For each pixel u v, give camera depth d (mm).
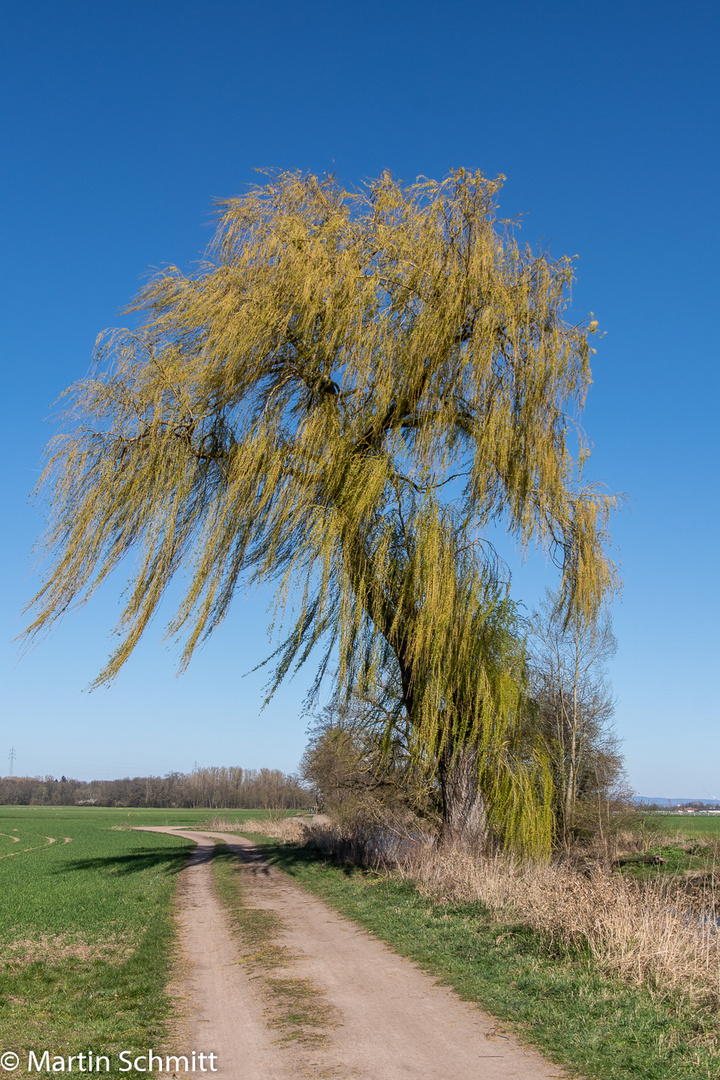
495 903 12164
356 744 21125
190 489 16922
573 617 16719
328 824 29438
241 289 16766
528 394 15625
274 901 16188
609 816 25578
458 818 16750
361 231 16656
